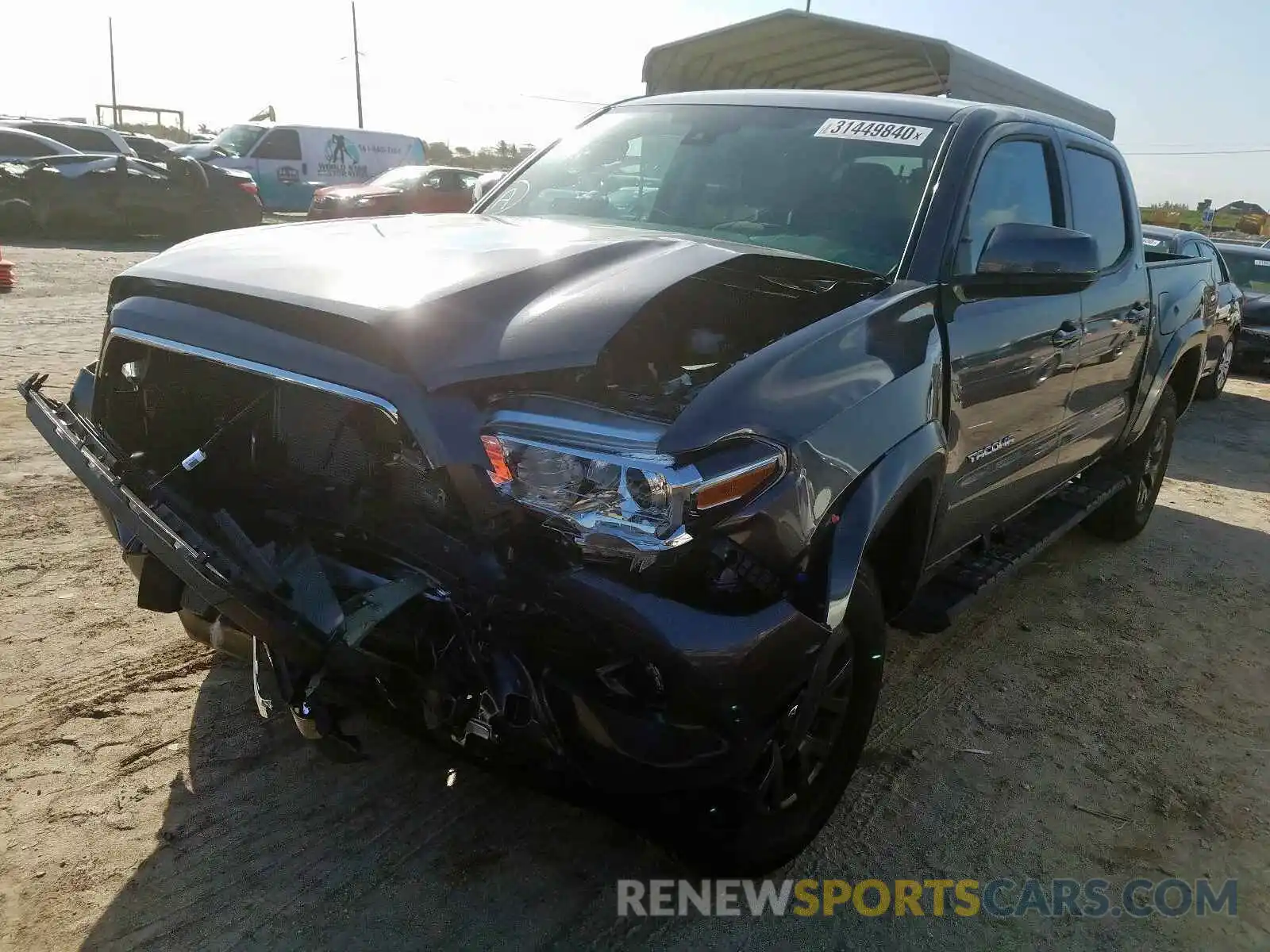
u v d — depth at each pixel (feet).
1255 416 33.22
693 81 27.20
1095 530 18.22
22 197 52.31
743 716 6.85
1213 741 11.62
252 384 7.83
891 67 25.02
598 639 6.63
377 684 6.99
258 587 6.82
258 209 57.62
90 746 9.36
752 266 8.41
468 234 9.25
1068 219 12.88
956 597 10.96
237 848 8.32
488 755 7.23
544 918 7.94
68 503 14.84
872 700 8.86
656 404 6.81
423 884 8.16
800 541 7.12
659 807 7.29
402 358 6.75
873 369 8.18
